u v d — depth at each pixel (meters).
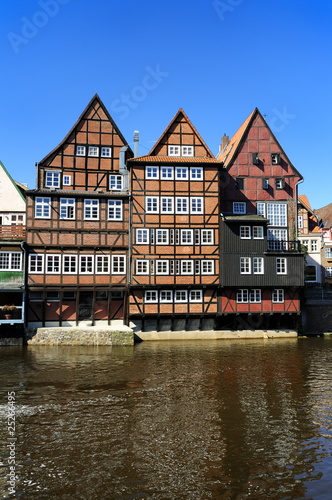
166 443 10.50
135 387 15.82
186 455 9.83
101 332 25.62
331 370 18.97
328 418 12.38
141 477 8.80
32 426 11.62
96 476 8.84
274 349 24.84
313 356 22.50
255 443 10.52
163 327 28.86
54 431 11.26
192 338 28.88
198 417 12.43
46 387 15.71
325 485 8.50
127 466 9.28
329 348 25.28
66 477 8.80
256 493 8.21
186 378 17.33
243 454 9.90
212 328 29.28
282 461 9.55
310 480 8.70
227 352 23.67
